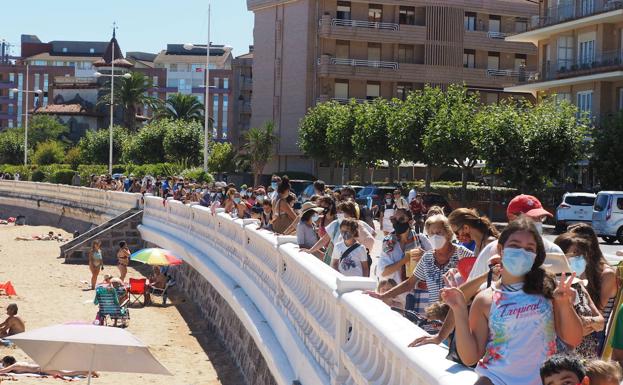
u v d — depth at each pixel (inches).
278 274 460.4
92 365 486.0
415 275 314.2
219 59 6747.1
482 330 191.0
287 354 401.4
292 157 3289.9
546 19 2187.5
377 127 2500.0
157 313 950.4
